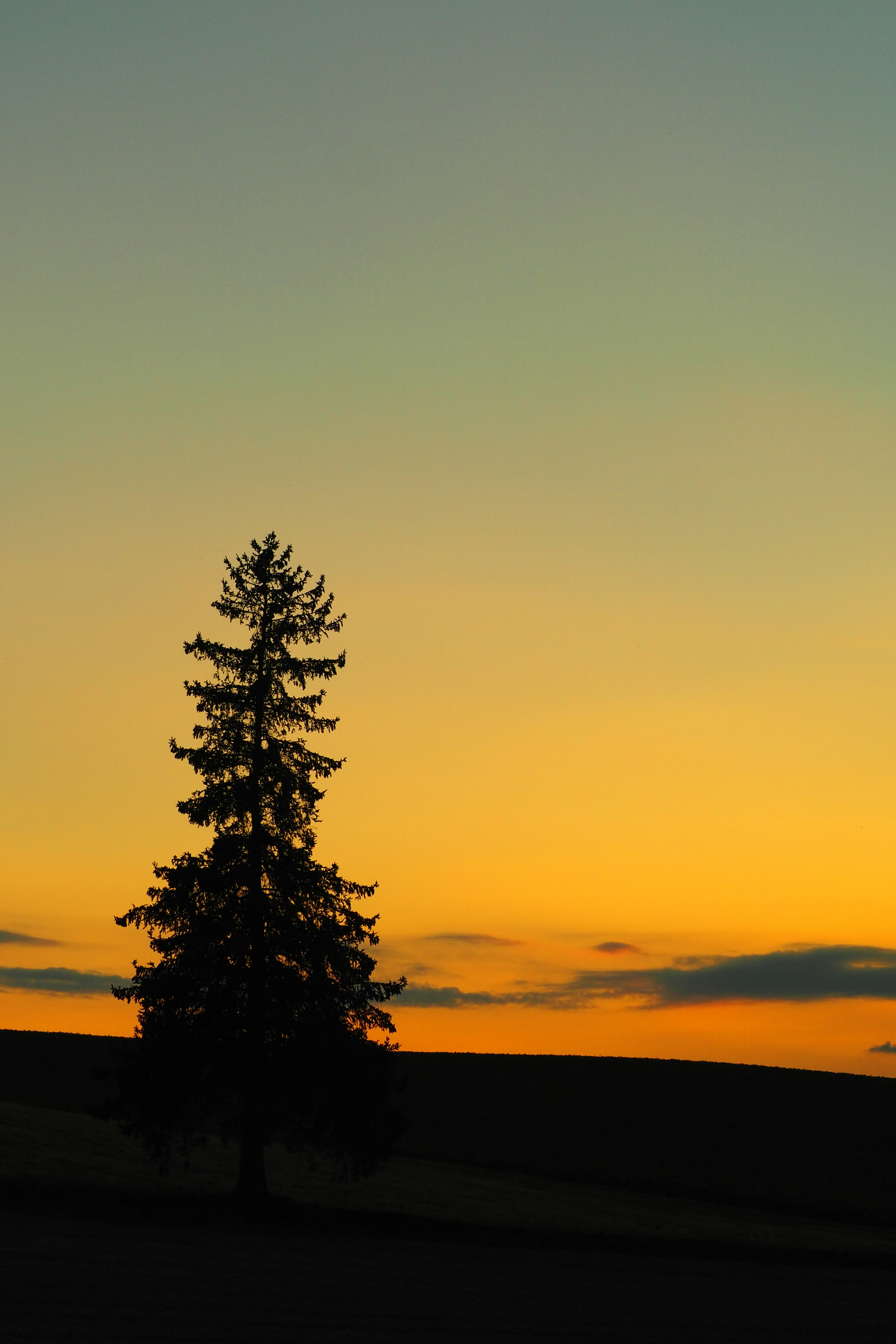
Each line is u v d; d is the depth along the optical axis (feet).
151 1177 160.56
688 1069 363.76
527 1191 203.92
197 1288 90.27
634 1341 85.30
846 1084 345.92
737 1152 271.90
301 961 142.72
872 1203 227.61
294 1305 87.51
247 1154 141.69
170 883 143.33
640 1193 228.43
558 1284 111.65
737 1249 156.56
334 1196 164.66
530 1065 365.61
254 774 146.82
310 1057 139.03
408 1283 103.45
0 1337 69.82
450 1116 302.04
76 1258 99.19
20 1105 217.97
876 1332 96.43
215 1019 139.23
